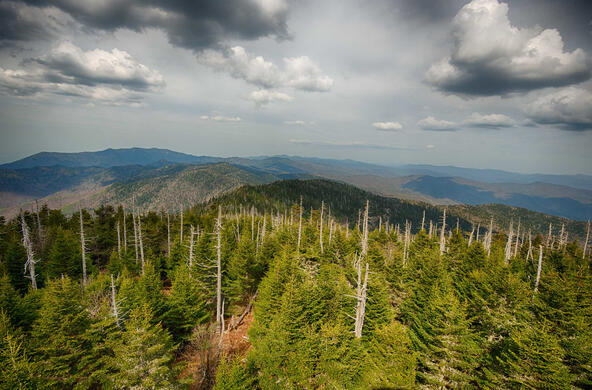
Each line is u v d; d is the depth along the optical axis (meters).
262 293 32.62
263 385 21.20
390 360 19.86
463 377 20.17
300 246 56.19
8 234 56.16
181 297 31.58
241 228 78.38
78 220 69.19
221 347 29.30
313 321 25.03
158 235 64.19
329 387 20.11
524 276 37.22
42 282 43.44
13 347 18.53
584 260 42.53
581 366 17.48
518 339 18.98
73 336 22.77
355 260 42.28
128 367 19.77
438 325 23.08
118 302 26.17
